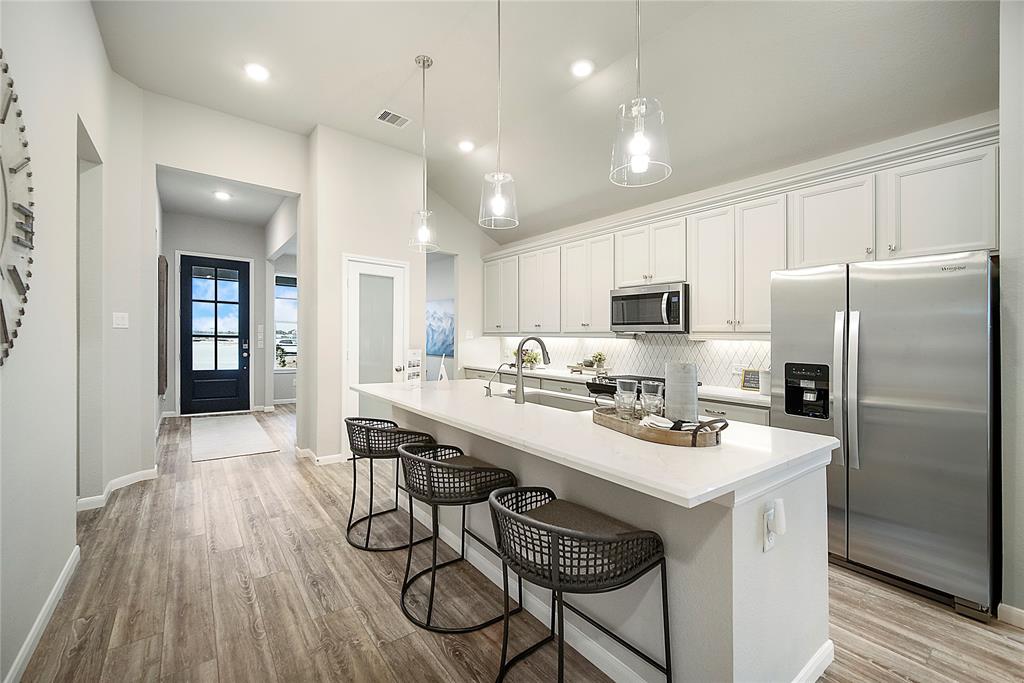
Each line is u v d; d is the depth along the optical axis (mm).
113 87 3506
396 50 3174
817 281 2607
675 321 3840
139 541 2705
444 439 2836
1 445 1509
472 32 2975
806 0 2484
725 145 3508
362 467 4234
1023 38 1954
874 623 2004
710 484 1195
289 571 2387
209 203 6090
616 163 2014
